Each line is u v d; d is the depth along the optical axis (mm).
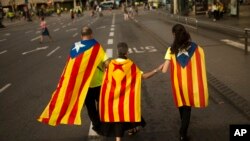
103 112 5352
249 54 12992
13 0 92562
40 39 27406
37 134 6793
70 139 6410
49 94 9836
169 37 20875
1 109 8711
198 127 6473
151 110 7676
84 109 8078
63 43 23078
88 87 5664
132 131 6258
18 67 14969
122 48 5344
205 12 36938
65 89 5660
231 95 8047
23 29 44531
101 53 5703
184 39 5461
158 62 13492
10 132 7031
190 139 5965
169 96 8672
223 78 9680
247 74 9930
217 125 6512
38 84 11227
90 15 73562
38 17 83500
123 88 5266
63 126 7102
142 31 27281
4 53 20641
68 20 58875
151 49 17062
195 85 5473
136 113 5273
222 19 27953
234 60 12031
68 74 5648
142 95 8938
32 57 17719
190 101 5516
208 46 15641
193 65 5469
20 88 10883
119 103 5273
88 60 5617
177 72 5500
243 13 33250
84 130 6809
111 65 5352
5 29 48031
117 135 5418
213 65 11477
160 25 31438
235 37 18203
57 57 16891
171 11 50656
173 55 5520
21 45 24391
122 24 38062
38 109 8477
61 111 5699
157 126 6672
